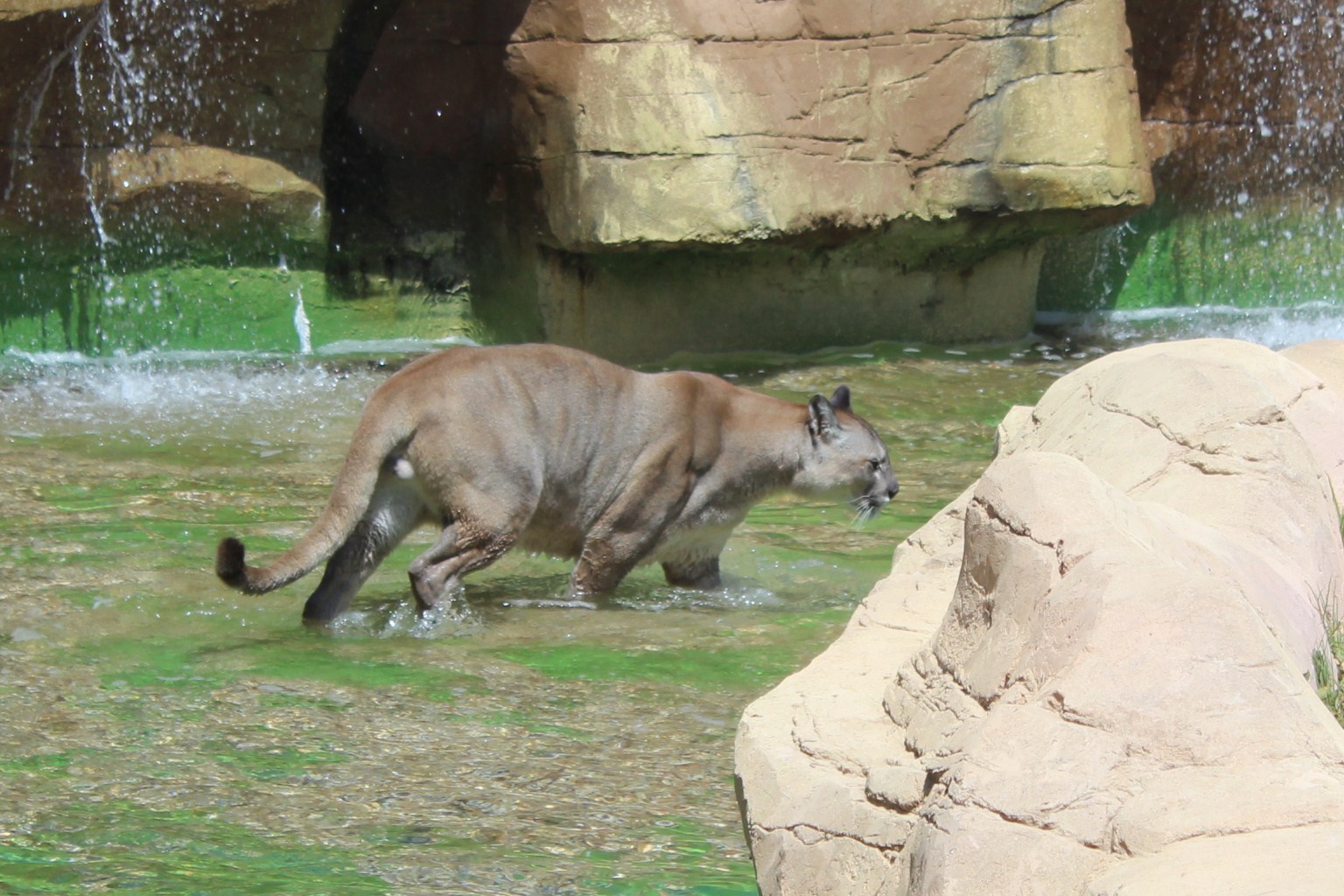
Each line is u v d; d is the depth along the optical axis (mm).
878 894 5551
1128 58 25047
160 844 7836
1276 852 4621
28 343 22250
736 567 14086
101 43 21406
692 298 24297
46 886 7305
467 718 9805
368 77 23969
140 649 11039
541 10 22453
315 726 9602
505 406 11945
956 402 21641
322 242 23547
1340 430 10391
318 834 8008
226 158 22594
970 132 24188
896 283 25453
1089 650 5551
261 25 22266
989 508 6777
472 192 24266
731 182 22719
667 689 10469
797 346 25031
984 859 4984
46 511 14719
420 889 7348
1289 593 8086
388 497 11898
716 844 7930
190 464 16984
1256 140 29391
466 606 12383
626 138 22219
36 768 8812
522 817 8266
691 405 12789
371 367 22641
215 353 23266
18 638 11125
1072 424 10562
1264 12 28672
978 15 23969
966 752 5418
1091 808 5074
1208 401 9664
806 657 11242
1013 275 26328
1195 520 8531
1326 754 5207
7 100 21188
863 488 13398
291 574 11008
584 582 12789
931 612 8586
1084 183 24391
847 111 23469
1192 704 5328
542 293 23203
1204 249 29688
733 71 22844
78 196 21875
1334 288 29938
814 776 6391
